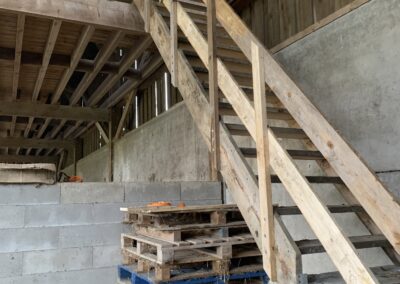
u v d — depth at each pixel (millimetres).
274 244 2357
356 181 2324
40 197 4074
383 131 3197
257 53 2504
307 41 4066
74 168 14109
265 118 2449
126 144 9477
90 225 4270
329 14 3994
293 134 3148
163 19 4281
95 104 9352
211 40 3080
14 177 3922
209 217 3850
